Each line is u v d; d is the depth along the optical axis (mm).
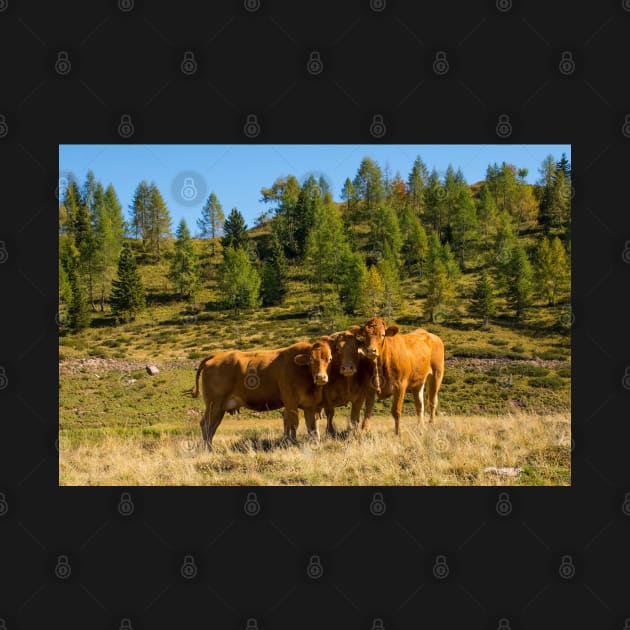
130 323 97250
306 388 13156
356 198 150375
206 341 82688
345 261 104188
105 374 65625
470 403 47844
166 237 139625
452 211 130125
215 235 142500
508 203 132875
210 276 120375
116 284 101562
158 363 71312
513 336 75438
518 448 11477
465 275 108688
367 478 9891
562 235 110688
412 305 92938
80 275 115000
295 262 123438
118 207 144875
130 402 53312
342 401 13797
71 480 10070
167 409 50375
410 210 129375
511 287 89250
